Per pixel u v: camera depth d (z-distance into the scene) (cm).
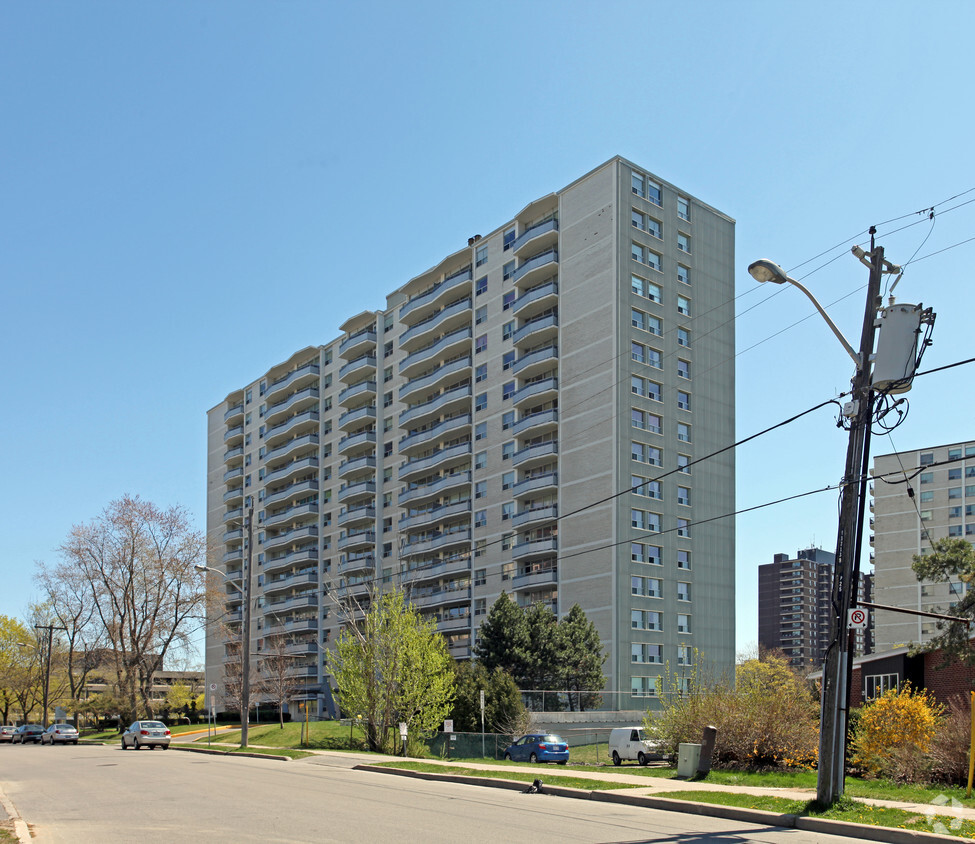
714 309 7150
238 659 8719
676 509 6512
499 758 3856
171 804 1866
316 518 9425
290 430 9938
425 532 8006
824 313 1744
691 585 6475
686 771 2347
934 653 3606
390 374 8762
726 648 6581
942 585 10412
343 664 3966
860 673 3950
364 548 8625
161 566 6562
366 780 2525
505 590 6894
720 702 2698
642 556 6219
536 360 6869
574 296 6781
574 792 2056
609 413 6319
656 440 6481
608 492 6203
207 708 9988
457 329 7981
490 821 1552
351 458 9019
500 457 7188
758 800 1738
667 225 6950
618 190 6631
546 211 7281
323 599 8981
